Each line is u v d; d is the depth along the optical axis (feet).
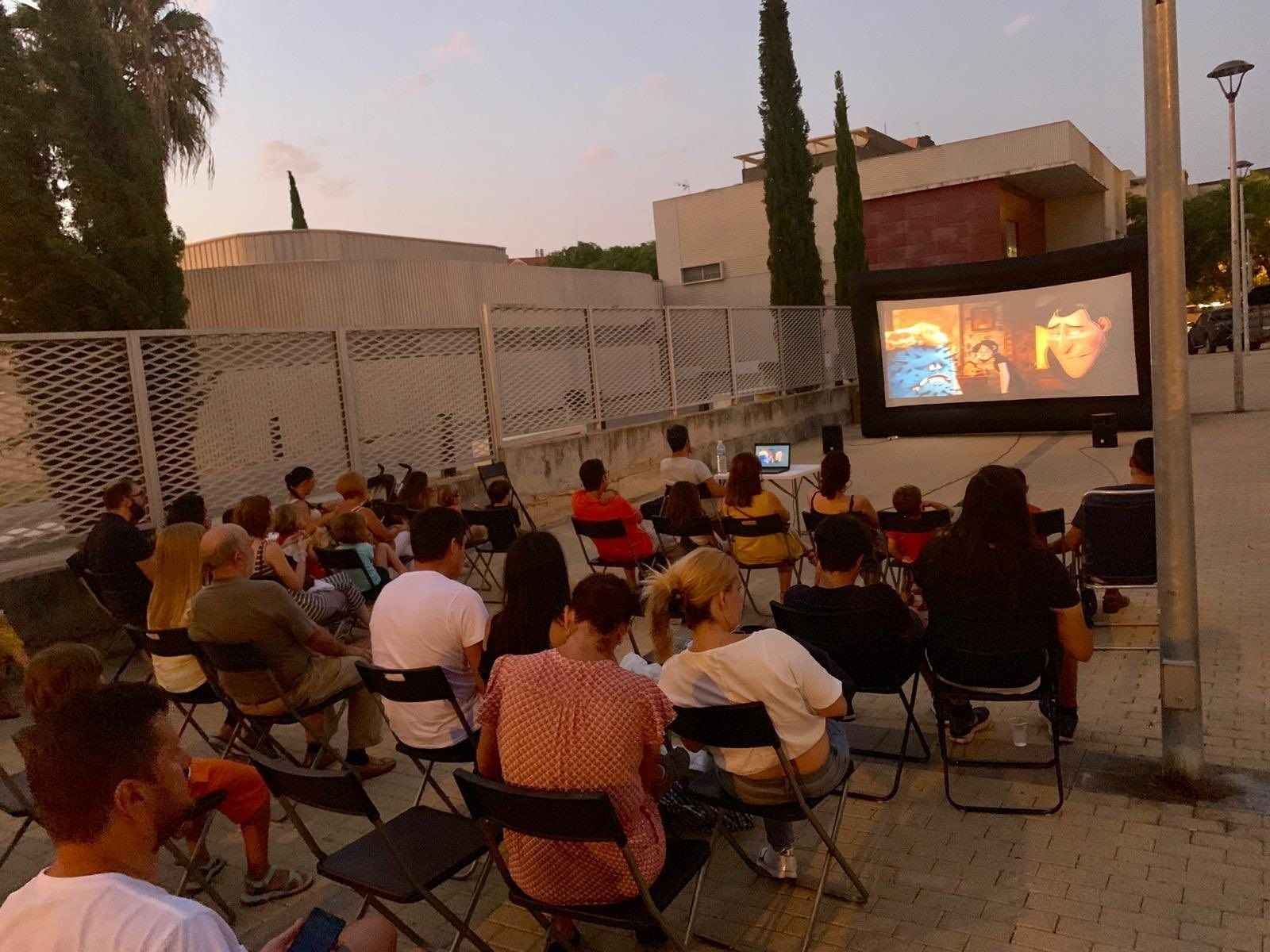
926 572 12.34
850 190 69.15
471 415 35.24
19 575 21.54
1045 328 47.85
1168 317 11.34
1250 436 40.37
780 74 64.80
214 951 4.51
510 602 11.00
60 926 4.50
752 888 11.09
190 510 19.79
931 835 11.89
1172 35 10.94
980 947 9.59
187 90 58.49
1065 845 11.32
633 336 44.45
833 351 66.23
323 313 63.31
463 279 69.97
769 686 9.77
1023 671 12.05
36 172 26.18
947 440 52.42
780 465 28.78
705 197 106.83
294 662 13.56
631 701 8.27
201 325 61.57
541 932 10.61
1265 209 152.25
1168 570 11.92
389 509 25.72
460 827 9.63
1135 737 14.10
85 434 23.03
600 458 41.70
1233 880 10.29
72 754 4.69
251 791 11.29
